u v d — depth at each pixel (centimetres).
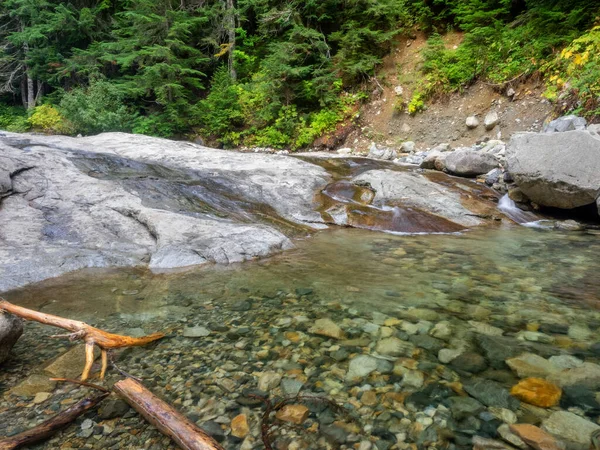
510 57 990
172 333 220
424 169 799
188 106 1409
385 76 1248
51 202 433
